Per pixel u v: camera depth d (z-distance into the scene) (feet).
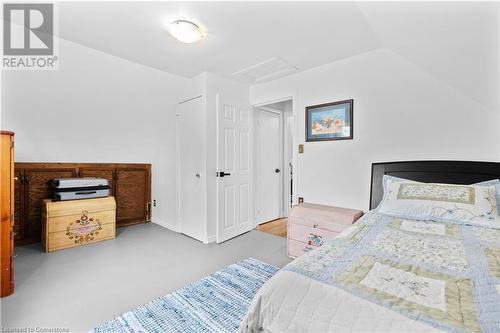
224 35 7.41
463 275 3.10
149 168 12.47
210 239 9.95
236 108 11.28
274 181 13.91
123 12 6.50
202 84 10.29
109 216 9.86
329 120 9.28
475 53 4.98
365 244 4.21
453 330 2.09
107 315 5.08
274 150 13.87
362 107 8.49
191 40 7.18
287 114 14.42
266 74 10.56
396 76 7.78
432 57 6.08
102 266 7.41
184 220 11.00
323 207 8.79
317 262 3.47
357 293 2.70
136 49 8.68
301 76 10.15
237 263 7.82
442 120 7.02
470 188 5.84
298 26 6.88
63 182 8.82
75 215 8.98
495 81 5.40
